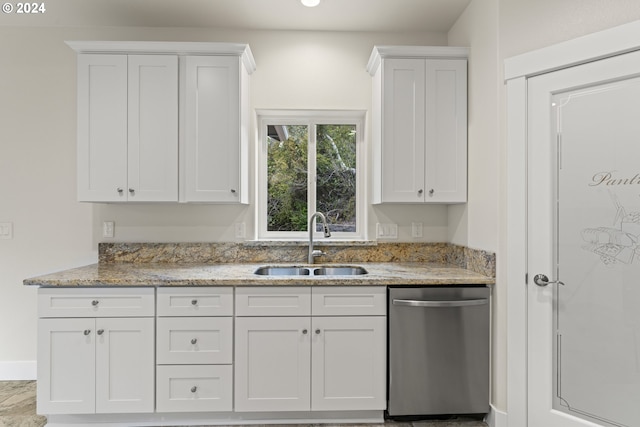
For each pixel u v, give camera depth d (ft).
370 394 7.14
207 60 8.13
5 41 9.06
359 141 9.82
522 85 6.72
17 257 9.09
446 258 9.40
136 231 9.24
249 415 7.27
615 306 6.03
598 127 6.11
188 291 7.02
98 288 6.96
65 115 9.15
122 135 8.05
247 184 8.95
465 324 7.14
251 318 7.04
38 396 6.89
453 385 7.13
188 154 8.13
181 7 8.39
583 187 6.25
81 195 8.03
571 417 6.30
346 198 9.85
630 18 5.83
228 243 9.23
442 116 8.27
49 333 6.91
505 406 6.95
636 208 5.86
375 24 9.18
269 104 9.44
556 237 6.48
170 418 7.22
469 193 8.22
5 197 9.07
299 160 9.82
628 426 5.90
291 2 8.20
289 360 7.08
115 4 8.25
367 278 7.13
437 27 9.34
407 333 7.07
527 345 6.70
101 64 8.03
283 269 8.75
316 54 9.51
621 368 5.97
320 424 7.25
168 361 6.99
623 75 5.81
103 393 6.93
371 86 9.55
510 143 6.86
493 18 7.18
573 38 6.30
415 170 8.27
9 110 9.06
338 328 7.11
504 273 7.00
